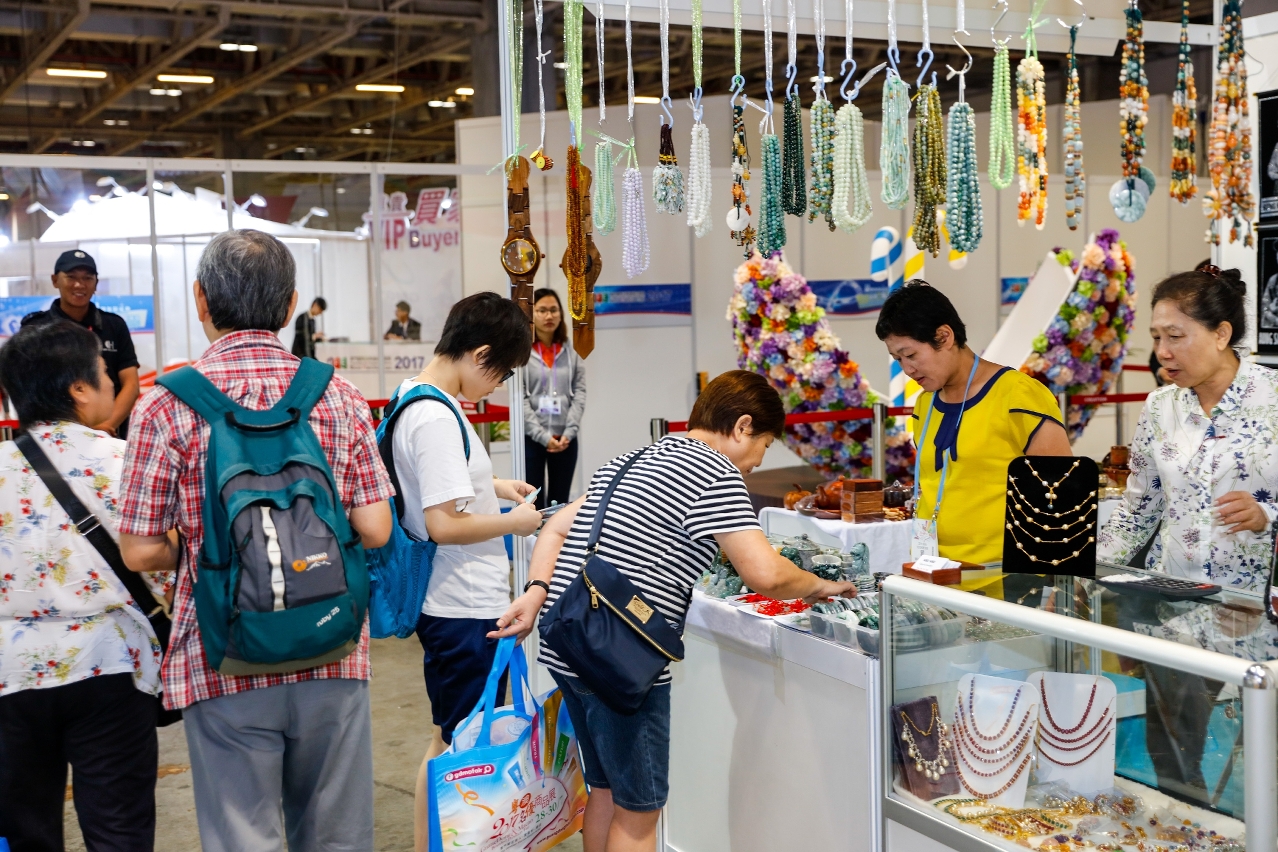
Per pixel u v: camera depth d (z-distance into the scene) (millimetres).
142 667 2221
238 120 14273
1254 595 1723
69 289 5102
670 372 7699
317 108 14070
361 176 7871
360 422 1966
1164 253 9555
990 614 1674
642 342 7574
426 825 2639
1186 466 2293
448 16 11078
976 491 2480
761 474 8797
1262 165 3264
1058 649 1645
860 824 2117
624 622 2035
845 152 2453
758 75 11430
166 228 7383
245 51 12164
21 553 2105
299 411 1858
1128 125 2510
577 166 2775
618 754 2150
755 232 2680
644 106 7652
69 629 2145
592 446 7473
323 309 7816
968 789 1768
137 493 1808
